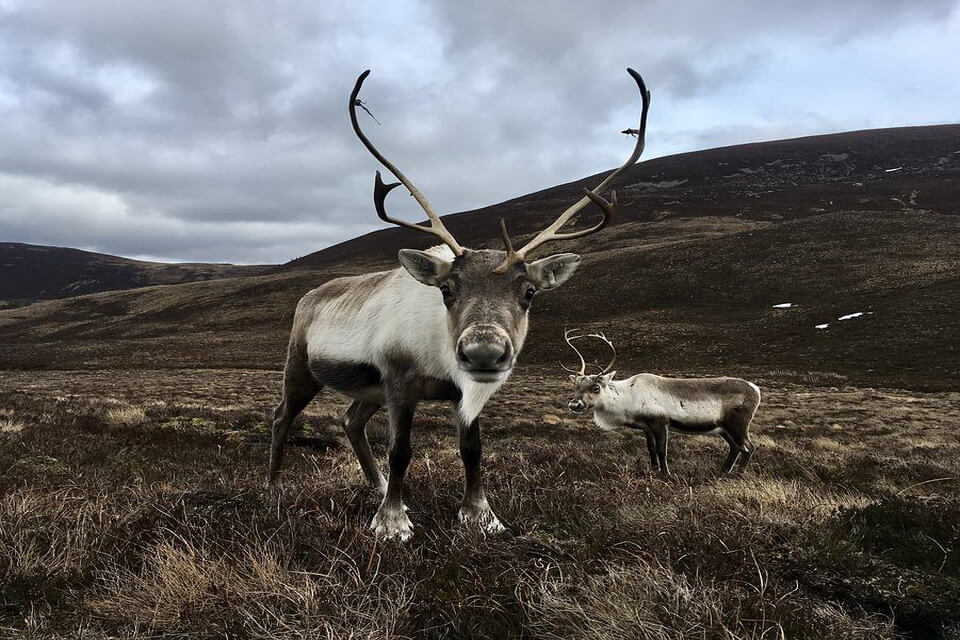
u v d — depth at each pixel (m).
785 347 51.19
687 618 2.90
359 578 3.25
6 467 6.20
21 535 3.74
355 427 5.71
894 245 74.44
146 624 2.95
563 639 2.83
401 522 4.45
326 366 5.36
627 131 4.50
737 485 6.47
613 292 77.31
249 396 27.69
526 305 4.12
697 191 147.75
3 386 32.84
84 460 7.15
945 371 39.62
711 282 74.69
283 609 2.95
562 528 4.71
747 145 182.88
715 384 10.52
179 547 3.64
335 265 133.38
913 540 4.58
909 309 52.75
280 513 4.27
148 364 62.56
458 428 4.73
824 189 133.88
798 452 12.91
